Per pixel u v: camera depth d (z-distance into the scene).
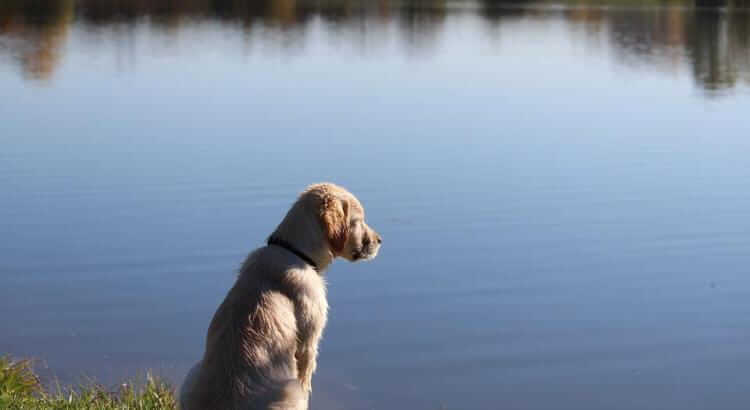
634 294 9.88
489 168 14.75
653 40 35.91
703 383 8.00
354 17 46.03
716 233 11.73
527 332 8.93
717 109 20.62
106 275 10.00
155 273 10.10
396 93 21.84
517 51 31.70
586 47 33.09
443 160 15.20
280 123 17.83
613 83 24.45
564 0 58.91
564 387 7.89
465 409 7.50
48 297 9.31
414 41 34.62
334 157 15.20
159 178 13.74
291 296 5.11
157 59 27.62
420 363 8.24
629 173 14.63
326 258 5.40
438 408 7.51
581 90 23.06
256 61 27.69
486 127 17.88
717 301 9.68
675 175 14.59
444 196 13.17
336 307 9.44
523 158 15.48
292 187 13.38
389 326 8.99
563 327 9.02
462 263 10.66
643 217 12.41
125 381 7.35
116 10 46.22
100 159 14.77
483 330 8.96
